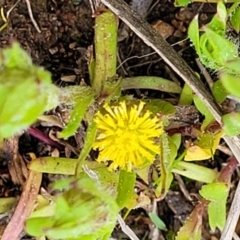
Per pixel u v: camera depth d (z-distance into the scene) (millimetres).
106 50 52
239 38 56
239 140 55
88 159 59
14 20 59
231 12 53
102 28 52
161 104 55
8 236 57
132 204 56
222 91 54
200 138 55
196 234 58
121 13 50
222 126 50
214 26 49
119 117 50
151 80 59
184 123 57
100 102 53
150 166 59
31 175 58
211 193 55
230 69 48
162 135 52
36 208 57
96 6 51
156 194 54
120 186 52
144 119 50
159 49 52
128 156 51
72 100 51
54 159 56
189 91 57
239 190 58
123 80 59
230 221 58
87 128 56
